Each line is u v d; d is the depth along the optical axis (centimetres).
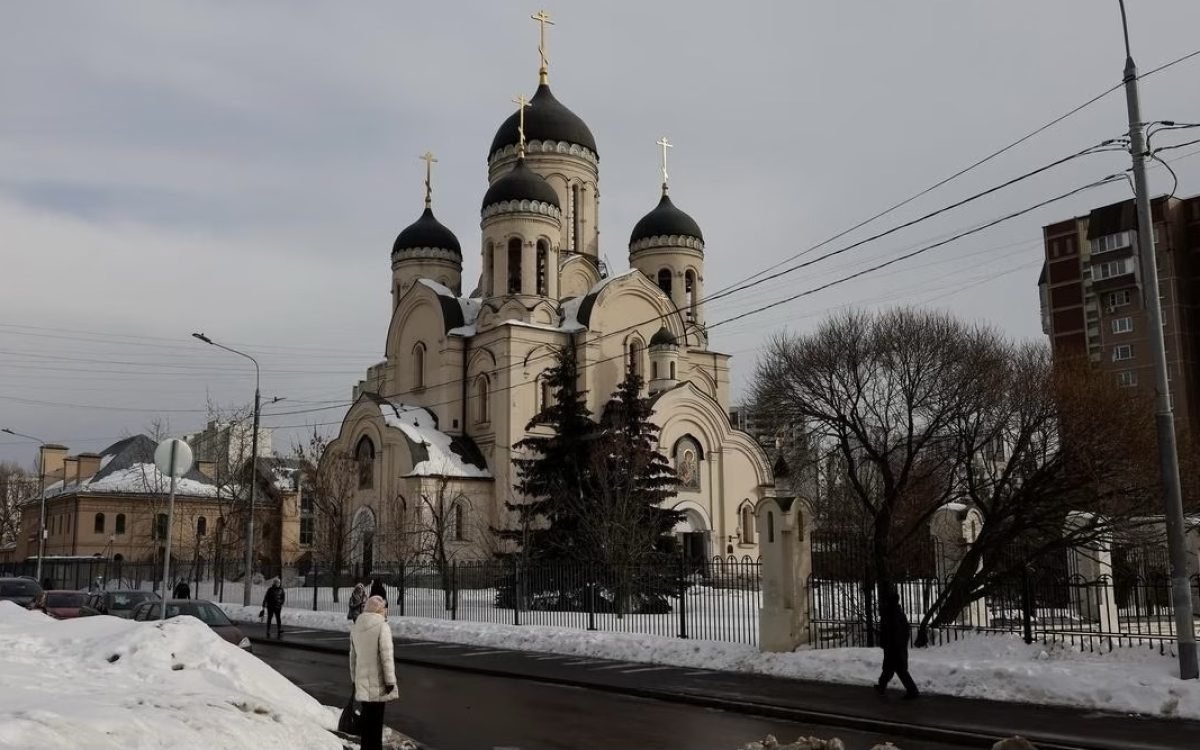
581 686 2155
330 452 6700
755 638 2723
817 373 2973
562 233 6981
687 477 6075
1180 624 1725
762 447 6519
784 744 1425
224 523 6931
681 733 1562
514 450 6000
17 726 939
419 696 2009
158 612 2616
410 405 6781
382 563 5622
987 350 2967
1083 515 2591
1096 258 7825
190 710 1162
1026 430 2481
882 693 1884
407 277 7512
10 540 10575
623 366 6450
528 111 7062
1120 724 1549
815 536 2519
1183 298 7556
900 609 1875
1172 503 1772
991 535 2422
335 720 1497
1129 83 1888
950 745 1490
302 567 6519
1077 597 2550
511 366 6106
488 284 6450
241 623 4194
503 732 1569
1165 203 7619
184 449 2075
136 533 8069
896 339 2952
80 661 1622
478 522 5884
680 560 3002
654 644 2586
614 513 3962
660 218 7288
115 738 1002
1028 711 1680
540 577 3569
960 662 1945
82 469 9256
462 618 3734
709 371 7044
